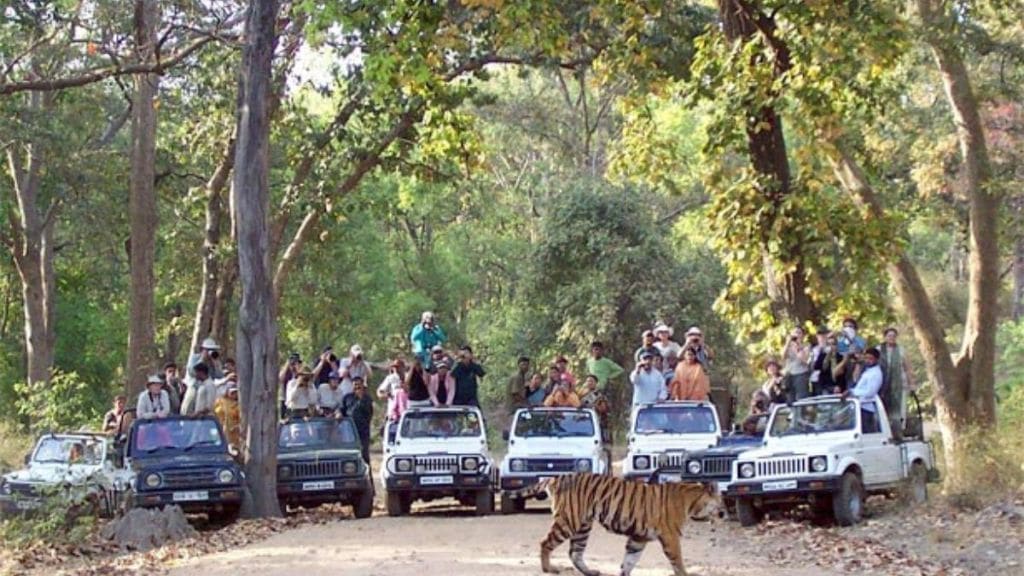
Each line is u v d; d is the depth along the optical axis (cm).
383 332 5172
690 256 4594
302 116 3203
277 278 3209
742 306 2711
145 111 3459
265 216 2244
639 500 1431
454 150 2530
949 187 3512
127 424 2420
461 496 2250
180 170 4056
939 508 1953
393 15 1969
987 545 1645
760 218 2431
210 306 3459
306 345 5194
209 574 1540
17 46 3272
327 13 1948
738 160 3177
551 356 4297
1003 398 3422
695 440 2236
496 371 4634
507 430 2311
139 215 3462
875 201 2670
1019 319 4962
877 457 1989
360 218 4869
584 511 1447
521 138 5734
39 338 4109
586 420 2312
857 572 1501
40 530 1928
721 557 1634
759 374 2600
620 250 4169
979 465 2061
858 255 2420
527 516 2153
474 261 5803
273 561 1617
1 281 4938
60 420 2941
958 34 2598
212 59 3186
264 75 2233
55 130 3634
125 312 5016
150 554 1777
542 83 5844
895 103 2528
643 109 2844
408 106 3045
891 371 2120
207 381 2341
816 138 2342
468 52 2636
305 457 2228
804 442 1964
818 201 2403
